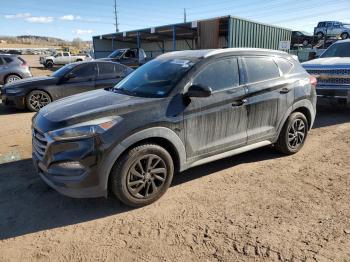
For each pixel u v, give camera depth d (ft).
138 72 15.64
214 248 9.82
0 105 35.19
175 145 12.57
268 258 9.34
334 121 25.32
